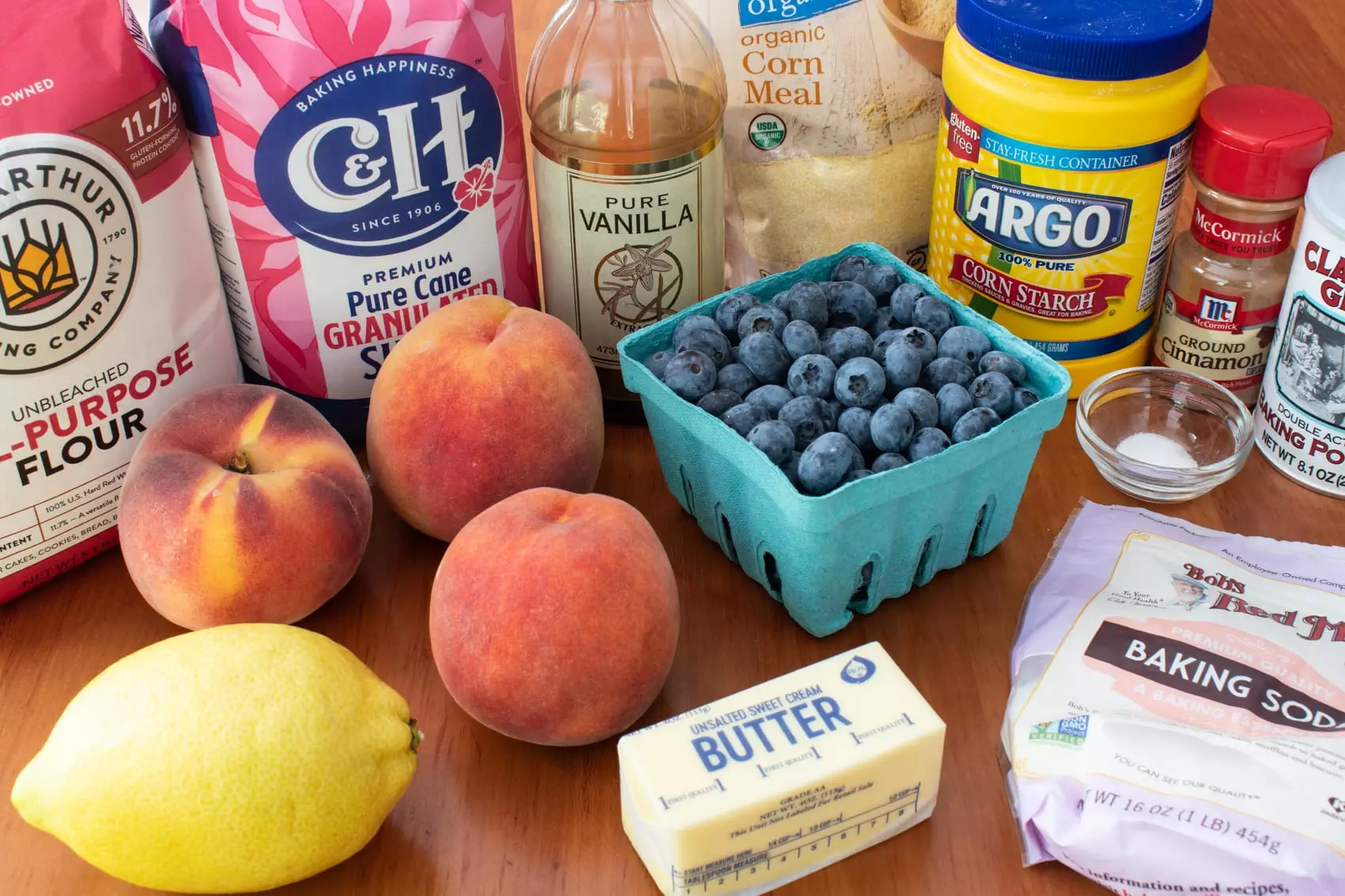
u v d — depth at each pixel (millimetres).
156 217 685
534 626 576
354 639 701
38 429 669
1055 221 745
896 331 704
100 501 715
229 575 638
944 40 811
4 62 616
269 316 751
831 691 588
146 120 666
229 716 525
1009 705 635
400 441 687
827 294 723
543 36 785
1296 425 757
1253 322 785
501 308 713
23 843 600
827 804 559
